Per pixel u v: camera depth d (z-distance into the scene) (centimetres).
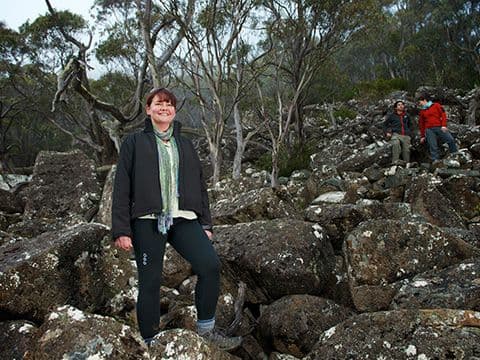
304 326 362
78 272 376
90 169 987
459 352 266
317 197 879
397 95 1739
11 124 2725
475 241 484
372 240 400
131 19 1453
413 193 683
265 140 1523
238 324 373
